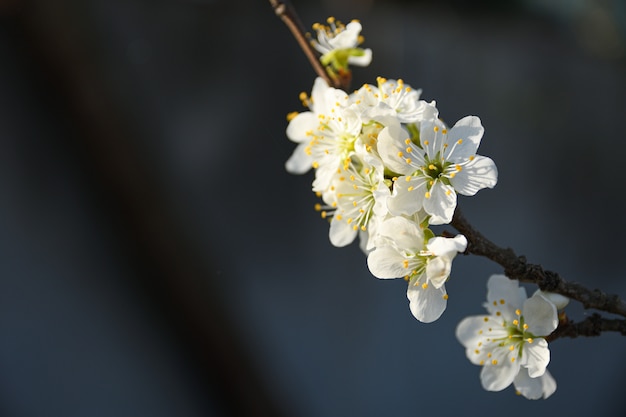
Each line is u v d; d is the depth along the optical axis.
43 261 0.84
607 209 1.09
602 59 1.25
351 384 0.86
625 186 1.12
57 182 0.88
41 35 0.91
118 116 0.92
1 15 0.89
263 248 0.92
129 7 0.98
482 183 0.54
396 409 0.86
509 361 0.55
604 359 0.94
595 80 1.21
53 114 0.90
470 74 1.15
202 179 0.94
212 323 0.87
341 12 1.12
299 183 0.96
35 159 0.88
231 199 0.93
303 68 1.03
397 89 0.55
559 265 1.04
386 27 1.13
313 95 0.57
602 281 1.04
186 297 0.86
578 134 1.15
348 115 0.55
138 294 0.86
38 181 0.87
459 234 0.54
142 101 0.95
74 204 0.88
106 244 0.87
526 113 1.15
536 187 1.09
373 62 1.10
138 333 0.85
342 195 0.55
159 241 0.88
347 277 0.91
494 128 1.13
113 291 0.85
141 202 0.89
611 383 0.92
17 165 0.87
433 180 0.54
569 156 1.13
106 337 0.83
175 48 1.00
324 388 0.86
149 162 0.92
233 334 0.87
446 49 1.15
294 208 0.94
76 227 0.87
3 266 0.82
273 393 0.86
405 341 0.89
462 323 0.56
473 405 0.87
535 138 1.13
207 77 1.00
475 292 0.92
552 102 1.16
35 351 0.80
